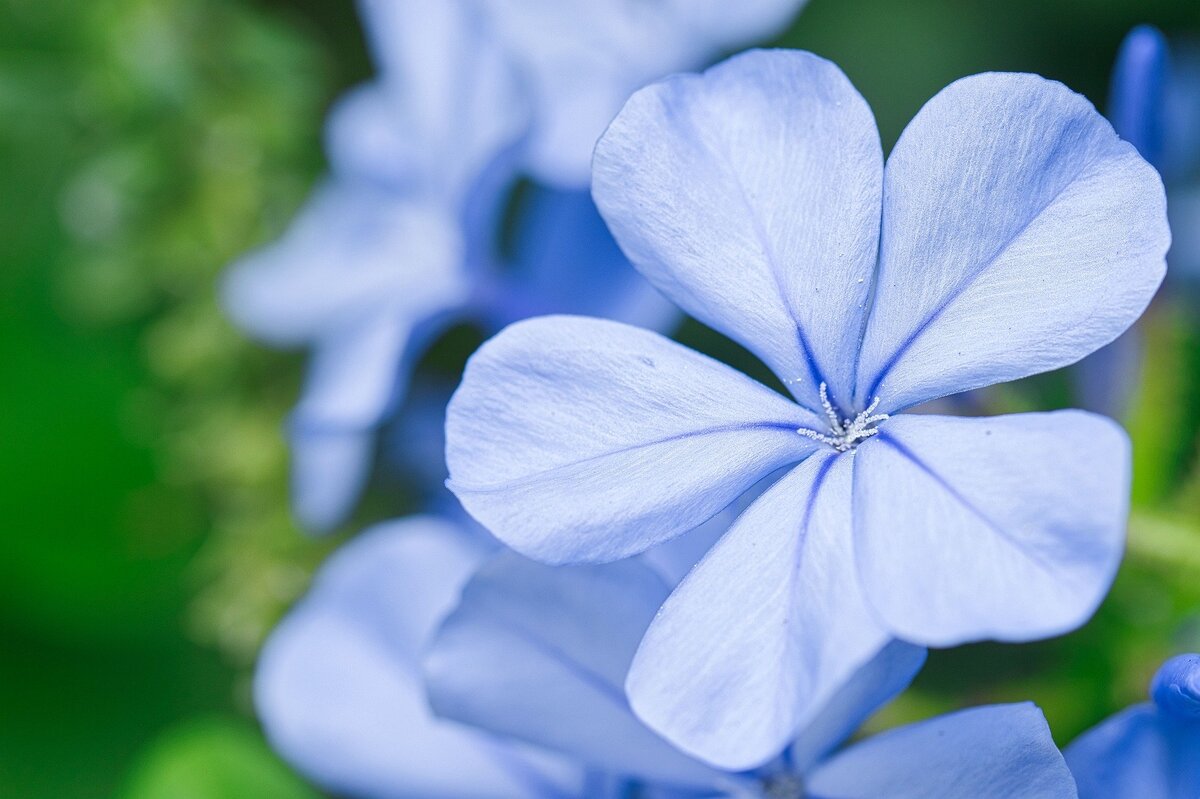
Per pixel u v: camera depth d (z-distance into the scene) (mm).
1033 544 102
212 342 174
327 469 155
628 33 150
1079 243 108
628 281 148
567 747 119
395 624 136
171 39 173
